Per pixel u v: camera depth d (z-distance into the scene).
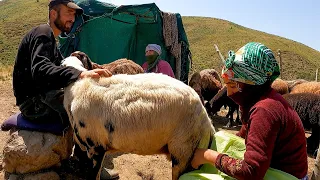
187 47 9.85
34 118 3.88
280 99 2.29
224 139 2.84
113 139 3.09
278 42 69.06
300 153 2.31
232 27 82.44
